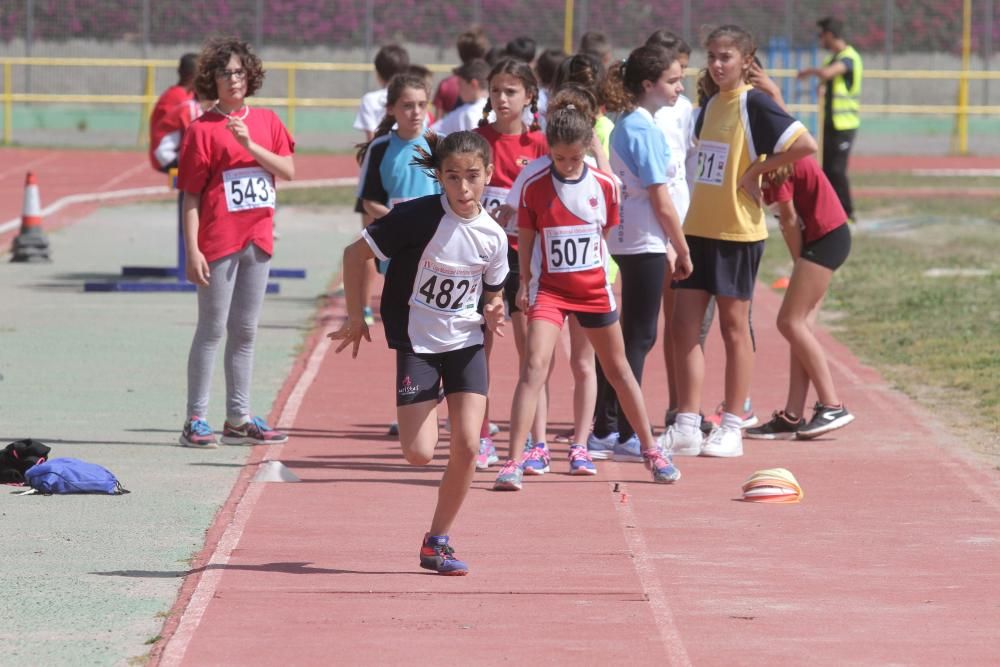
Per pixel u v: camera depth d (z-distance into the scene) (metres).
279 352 35.97
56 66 124.12
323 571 18.75
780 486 23.06
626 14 126.62
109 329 39.06
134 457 25.44
